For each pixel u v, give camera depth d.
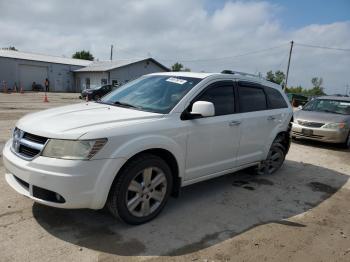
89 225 3.69
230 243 3.55
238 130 4.91
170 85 4.55
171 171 4.15
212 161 4.60
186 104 4.18
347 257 3.45
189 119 4.13
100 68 42.38
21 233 3.41
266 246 3.55
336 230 4.07
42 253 3.09
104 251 3.21
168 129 3.85
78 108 4.21
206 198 4.82
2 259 2.95
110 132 3.34
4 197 4.22
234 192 5.16
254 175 6.12
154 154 3.95
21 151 3.48
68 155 3.16
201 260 3.19
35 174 3.19
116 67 40.91
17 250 3.11
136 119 3.71
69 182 3.12
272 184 5.72
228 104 4.84
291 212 4.55
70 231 3.53
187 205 4.50
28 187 3.42
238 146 5.02
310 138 9.94
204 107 3.91
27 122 3.67
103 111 3.99
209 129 4.38
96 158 3.23
